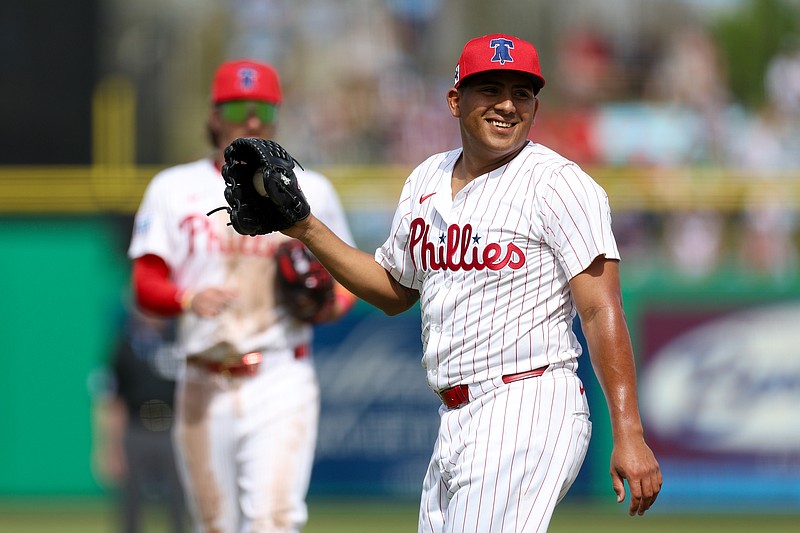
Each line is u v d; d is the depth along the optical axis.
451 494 12.68
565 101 45.47
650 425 34.16
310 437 18.52
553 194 12.09
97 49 41.41
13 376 34.91
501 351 12.25
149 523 31.83
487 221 12.29
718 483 33.91
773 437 33.97
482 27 46.50
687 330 34.34
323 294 18.30
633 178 39.66
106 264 35.78
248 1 45.66
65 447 34.69
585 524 32.22
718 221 40.12
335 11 46.12
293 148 44.78
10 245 35.50
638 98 45.50
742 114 45.31
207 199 18.70
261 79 18.69
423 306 12.92
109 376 26.47
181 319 18.66
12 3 41.22
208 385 18.38
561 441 12.18
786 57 45.78
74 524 32.28
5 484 34.56
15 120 40.47
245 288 18.34
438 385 12.70
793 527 32.22
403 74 45.81
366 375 34.25
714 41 45.94
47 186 38.16
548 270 12.26
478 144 12.47
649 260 39.97
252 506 18.06
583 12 46.16
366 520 32.56
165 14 44.50
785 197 39.28
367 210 40.19
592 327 11.95
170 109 43.94
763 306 34.34
